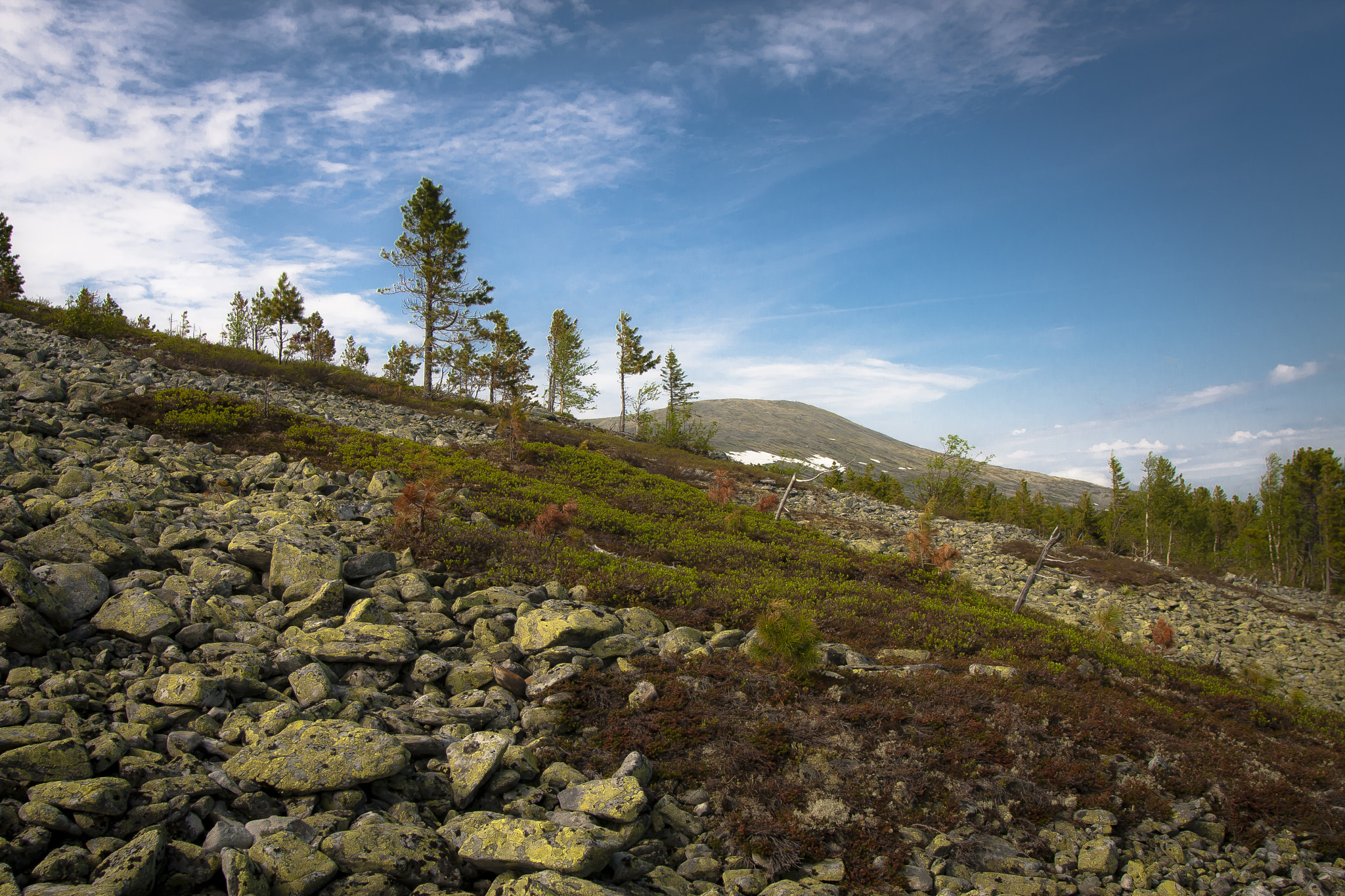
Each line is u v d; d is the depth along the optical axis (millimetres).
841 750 8367
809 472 59312
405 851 5617
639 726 8469
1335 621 32531
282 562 10734
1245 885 7898
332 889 5270
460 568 13672
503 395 65938
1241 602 32969
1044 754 9312
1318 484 66625
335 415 30844
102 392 21578
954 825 7750
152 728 6539
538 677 9391
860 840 7234
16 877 4629
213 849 5246
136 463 14922
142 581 9023
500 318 71938
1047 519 68188
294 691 7867
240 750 6445
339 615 10031
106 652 7602
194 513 12703
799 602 15992
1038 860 7562
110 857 4832
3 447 13820
